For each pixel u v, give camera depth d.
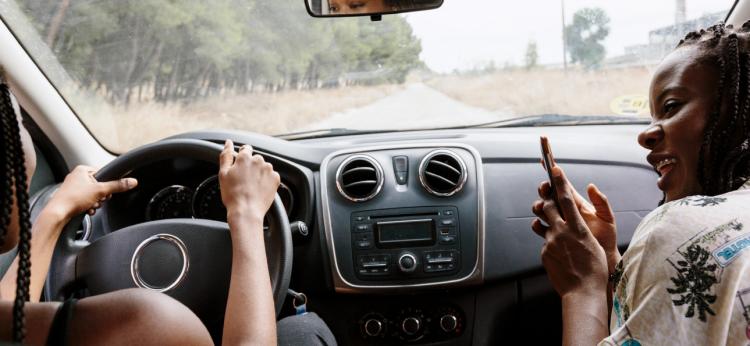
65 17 2.11
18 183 0.76
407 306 2.03
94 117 2.26
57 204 1.42
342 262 1.94
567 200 1.18
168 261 1.49
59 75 2.14
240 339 1.05
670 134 0.96
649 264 0.86
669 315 0.83
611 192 2.01
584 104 2.39
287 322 1.60
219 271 1.48
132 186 1.52
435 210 1.93
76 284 1.53
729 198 0.87
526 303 2.03
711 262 0.81
